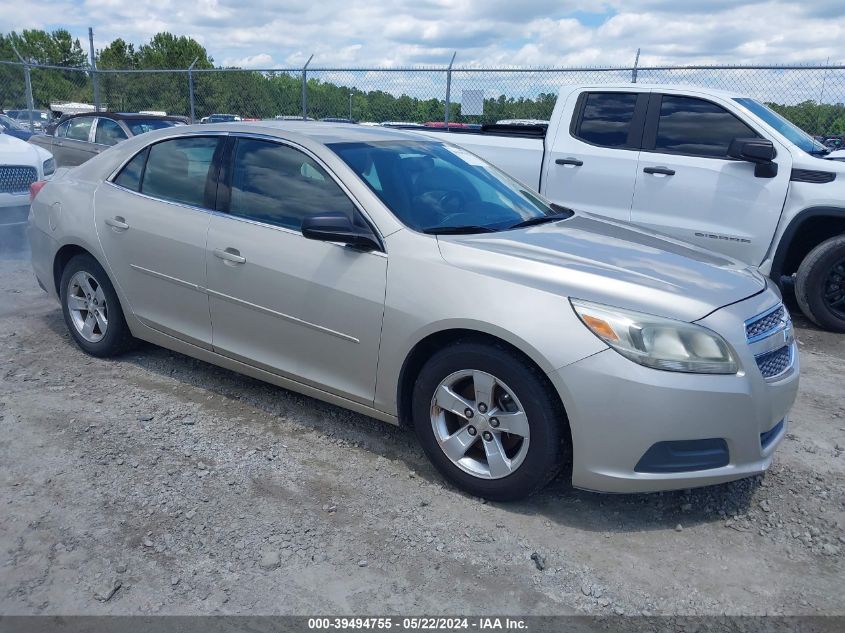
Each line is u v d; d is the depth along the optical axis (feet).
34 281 22.84
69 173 16.44
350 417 13.57
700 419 9.60
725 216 20.85
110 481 11.04
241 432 12.84
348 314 11.56
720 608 8.79
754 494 11.35
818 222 20.71
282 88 44.09
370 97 40.47
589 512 10.75
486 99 37.35
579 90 23.22
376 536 9.96
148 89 51.21
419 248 11.14
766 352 10.30
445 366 10.73
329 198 12.17
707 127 21.33
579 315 9.80
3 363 15.52
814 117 30.50
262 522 10.18
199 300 13.60
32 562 9.14
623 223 14.30
